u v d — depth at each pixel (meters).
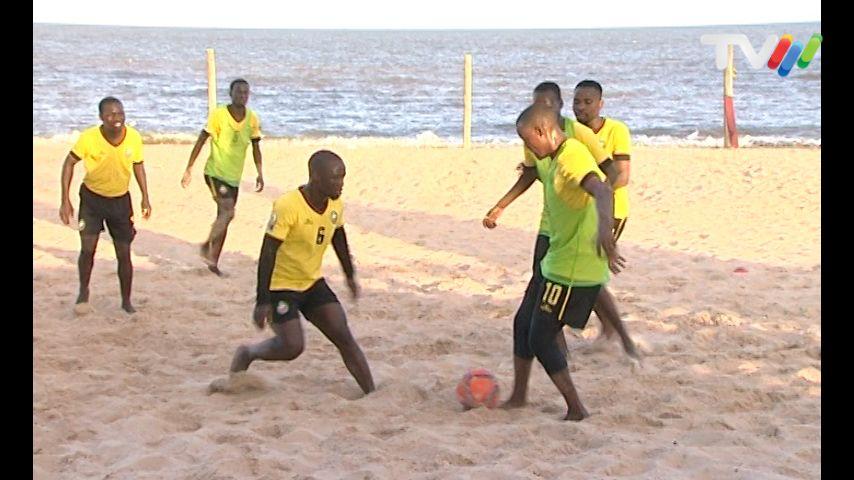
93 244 9.38
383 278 11.33
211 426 6.33
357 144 22.39
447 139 26.69
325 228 6.82
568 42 135.50
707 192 16.19
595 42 133.12
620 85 48.34
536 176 7.40
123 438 6.16
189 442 5.98
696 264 11.92
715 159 18.33
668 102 38.81
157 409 6.69
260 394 7.07
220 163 10.95
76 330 8.84
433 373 7.65
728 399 6.97
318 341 8.66
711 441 6.12
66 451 5.93
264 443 6.02
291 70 62.78
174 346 8.47
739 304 9.88
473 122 32.03
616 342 8.31
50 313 9.45
